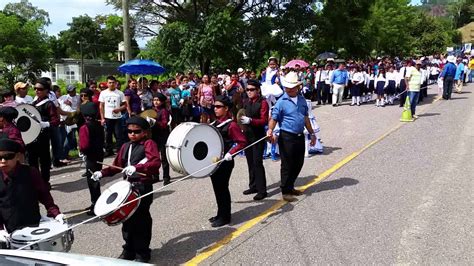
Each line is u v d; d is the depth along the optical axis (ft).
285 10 102.22
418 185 24.79
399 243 17.66
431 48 201.05
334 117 52.85
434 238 18.01
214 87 46.01
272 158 33.55
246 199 24.31
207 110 44.62
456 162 29.35
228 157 19.38
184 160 18.20
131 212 15.52
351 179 26.53
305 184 26.08
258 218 21.16
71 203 25.27
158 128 27.50
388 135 39.50
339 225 19.71
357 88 62.80
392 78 59.26
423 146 34.40
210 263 16.70
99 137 22.84
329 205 22.29
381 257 16.57
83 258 10.76
